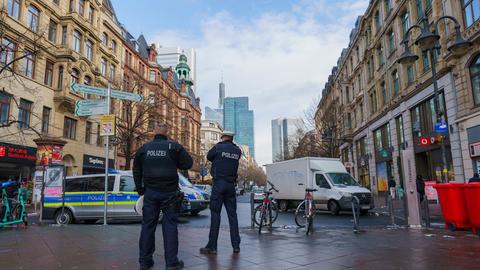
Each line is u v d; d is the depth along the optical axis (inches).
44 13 1027.9
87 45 1242.0
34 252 226.1
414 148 920.9
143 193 191.2
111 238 284.8
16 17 922.7
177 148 188.2
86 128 1248.2
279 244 262.5
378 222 486.3
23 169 926.4
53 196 470.3
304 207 375.2
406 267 186.5
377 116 1212.5
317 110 1828.2
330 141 1581.0
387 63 1111.6
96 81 1278.3
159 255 216.5
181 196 190.9
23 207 400.2
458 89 696.4
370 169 1317.7
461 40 461.7
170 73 2266.2
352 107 1606.8
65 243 260.7
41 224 461.7
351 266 189.0
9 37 810.2
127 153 1171.9
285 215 630.5
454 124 708.7
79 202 477.4
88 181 486.9
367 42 1366.9
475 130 642.8
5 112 872.9
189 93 2876.5
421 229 362.9
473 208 310.5
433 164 834.2
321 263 196.1
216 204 229.0
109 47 1425.9
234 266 188.1
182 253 224.2
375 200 1023.6
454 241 276.1
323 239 291.0
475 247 247.4
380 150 1205.1
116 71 1485.0
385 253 225.8
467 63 664.4
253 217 385.4
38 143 850.8
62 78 1074.7
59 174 473.7
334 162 699.4
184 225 445.7
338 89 1900.8
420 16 866.1
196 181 2684.5
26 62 953.5
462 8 674.2
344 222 489.1
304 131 1893.5
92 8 1298.0
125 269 180.5
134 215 469.7
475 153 640.4
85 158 1215.6
